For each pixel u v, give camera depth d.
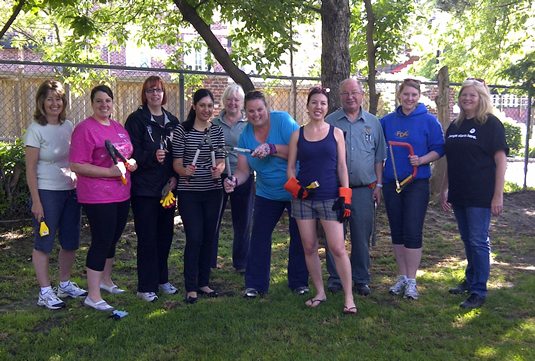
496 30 11.11
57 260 5.97
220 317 4.33
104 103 4.38
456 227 7.84
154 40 9.91
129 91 10.69
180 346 3.79
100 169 4.29
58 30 13.19
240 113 5.63
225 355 3.65
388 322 4.23
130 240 6.83
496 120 4.59
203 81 12.52
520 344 3.82
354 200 4.80
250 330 4.06
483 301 4.60
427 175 4.82
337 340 3.90
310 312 4.41
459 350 3.72
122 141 4.45
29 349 3.73
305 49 13.80
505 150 4.56
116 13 9.47
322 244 6.70
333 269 5.01
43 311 4.42
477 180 4.60
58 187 4.48
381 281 5.33
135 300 4.72
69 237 4.65
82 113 10.52
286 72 14.02
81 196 4.36
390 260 6.06
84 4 9.52
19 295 4.85
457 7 10.58
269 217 4.81
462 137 4.66
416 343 3.84
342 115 4.83
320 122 4.39
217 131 4.79
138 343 3.82
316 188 4.33
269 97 11.17
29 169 4.37
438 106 9.16
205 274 4.90
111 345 3.79
